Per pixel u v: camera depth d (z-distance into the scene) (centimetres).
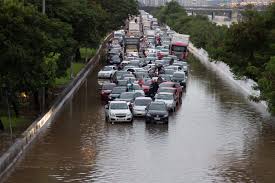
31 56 4831
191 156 4291
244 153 4406
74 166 3959
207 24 16438
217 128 5366
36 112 5984
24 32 4816
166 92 6588
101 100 6931
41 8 7394
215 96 7444
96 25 9669
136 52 13050
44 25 5575
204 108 6506
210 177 3750
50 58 5544
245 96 7444
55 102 6325
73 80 8125
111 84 7119
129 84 7169
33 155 4247
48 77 5422
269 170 3931
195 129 5312
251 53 6856
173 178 3716
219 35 11662
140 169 3909
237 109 6438
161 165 4022
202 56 14050
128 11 18162
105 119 5750
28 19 4897
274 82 5144
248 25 6750
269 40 6581
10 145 4372
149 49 13512
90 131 5150
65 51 6412
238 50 6981
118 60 10962
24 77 4897
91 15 9281
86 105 6588
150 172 3841
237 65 7062
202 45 14625
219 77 9656
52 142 4681
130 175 3762
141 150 4450
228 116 6000
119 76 8381
